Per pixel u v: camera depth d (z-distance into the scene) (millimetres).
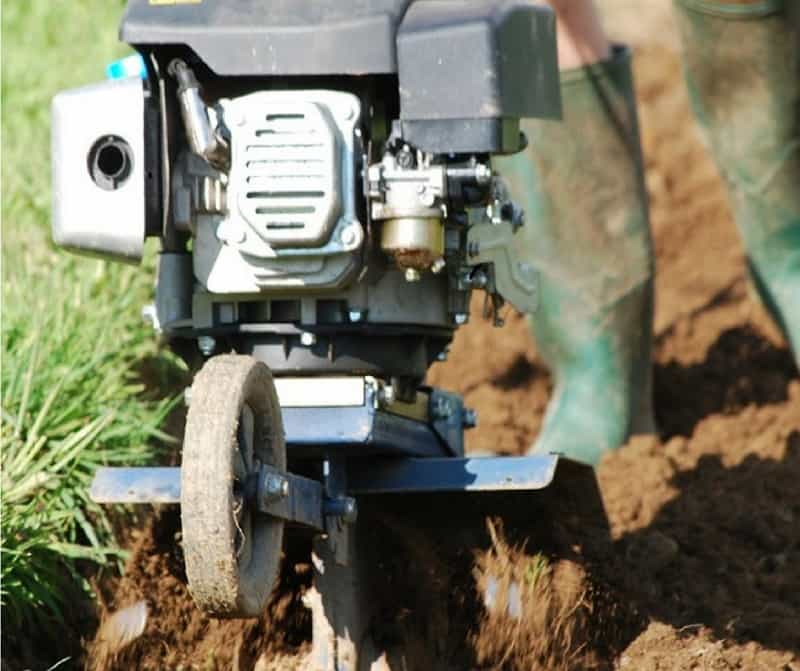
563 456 13367
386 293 12883
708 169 27250
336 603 13148
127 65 13117
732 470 18266
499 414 20547
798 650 14539
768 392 20828
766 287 19688
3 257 18938
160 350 18719
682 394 20984
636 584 15156
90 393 16547
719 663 14047
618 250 18609
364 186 12344
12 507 14961
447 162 12406
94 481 12953
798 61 18547
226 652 13922
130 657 13922
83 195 12492
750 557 16422
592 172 18344
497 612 13719
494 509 13828
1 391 16250
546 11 12977
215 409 11367
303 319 12797
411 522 13844
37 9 25938
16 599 14773
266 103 12312
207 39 12328
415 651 13625
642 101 29766
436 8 12492
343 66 12273
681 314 22938
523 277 14211
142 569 13992
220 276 12656
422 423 14031
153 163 12586
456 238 12750
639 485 17875
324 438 12742
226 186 12555
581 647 14000
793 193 19109
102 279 18641
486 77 12125
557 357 19094
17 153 21750
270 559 12000
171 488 12852
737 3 18281
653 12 33281
